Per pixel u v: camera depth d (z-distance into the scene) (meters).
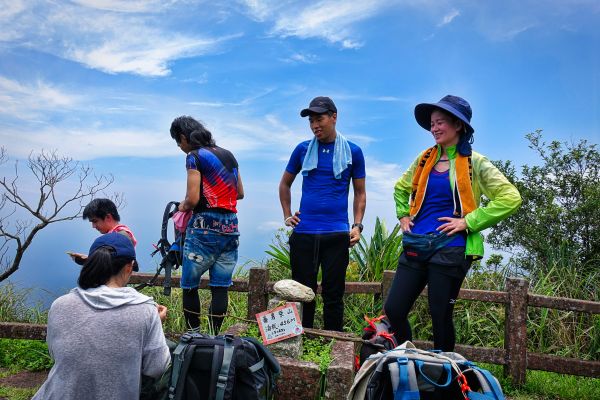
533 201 7.55
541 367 4.87
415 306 5.87
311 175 4.57
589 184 7.26
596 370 4.73
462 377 2.39
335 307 4.52
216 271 4.41
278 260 6.88
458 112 3.50
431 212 3.68
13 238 6.08
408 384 2.35
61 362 2.35
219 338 2.62
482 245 3.53
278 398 3.58
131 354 2.38
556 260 6.95
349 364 3.47
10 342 5.32
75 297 2.48
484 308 6.12
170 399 2.43
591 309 4.79
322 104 4.42
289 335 3.79
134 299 2.48
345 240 4.49
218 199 4.27
